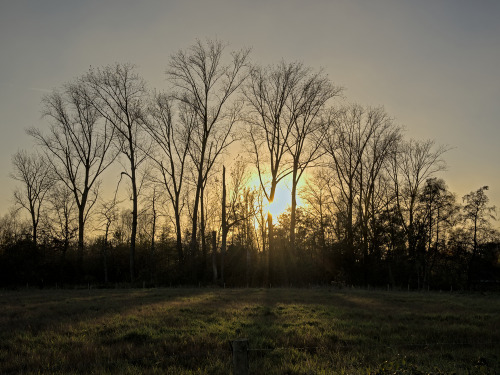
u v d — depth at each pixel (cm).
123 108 5194
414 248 5488
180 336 1495
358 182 5766
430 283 5319
